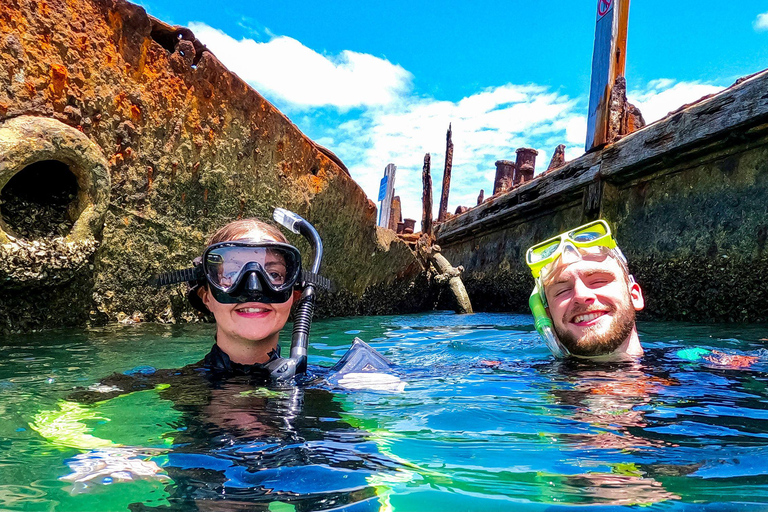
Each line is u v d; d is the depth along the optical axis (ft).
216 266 2.96
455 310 13.85
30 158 5.10
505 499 1.40
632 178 9.98
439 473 1.61
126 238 6.36
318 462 1.70
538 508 1.35
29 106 5.22
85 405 2.45
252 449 1.83
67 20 5.46
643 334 6.01
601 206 10.33
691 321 8.32
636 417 2.31
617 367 3.60
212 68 6.77
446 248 19.43
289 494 1.44
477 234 16.71
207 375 3.10
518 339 6.15
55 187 5.82
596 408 2.47
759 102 7.11
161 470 1.62
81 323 6.15
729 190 7.96
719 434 2.03
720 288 7.96
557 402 2.60
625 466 1.68
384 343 5.89
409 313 13.58
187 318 7.11
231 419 2.22
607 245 4.01
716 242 8.07
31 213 5.57
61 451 1.80
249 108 7.35
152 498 1.41
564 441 1.95
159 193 6.59
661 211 9.27
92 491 1.46
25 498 1.41
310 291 3.48
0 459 1.72
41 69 5.28
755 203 7.52
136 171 6.30
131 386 2.86
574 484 1.52
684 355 4.00
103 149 5.91
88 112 5.71
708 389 2.87
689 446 1.88
